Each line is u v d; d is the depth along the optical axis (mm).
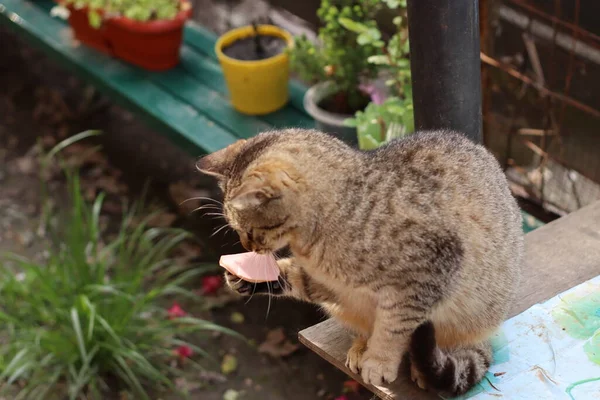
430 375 1156
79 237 1793
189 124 1942
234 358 1789
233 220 1224
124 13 2043
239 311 1867
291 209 1170
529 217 1721
